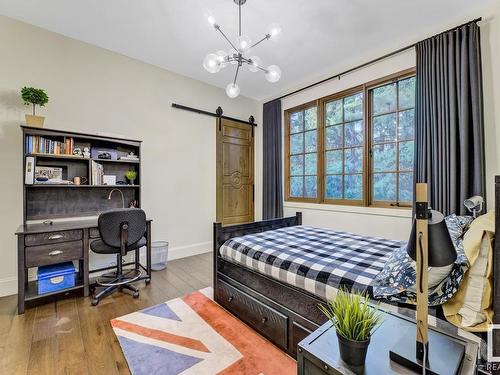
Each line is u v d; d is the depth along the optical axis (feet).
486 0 7.14
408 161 9.30
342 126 11.44
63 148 8.46
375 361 2.82
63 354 5.16
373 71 10.06
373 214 9.99
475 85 7.20
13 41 8.11
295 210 13.19
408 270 3.87
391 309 3.95
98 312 6.89
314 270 4.96
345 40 9.16
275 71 7.43
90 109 9.57
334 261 5.29
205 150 13.10
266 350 5.36
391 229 9.47
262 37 8.96
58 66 8.88
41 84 8.55
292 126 13.82
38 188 8.54
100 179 9.12
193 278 9.46
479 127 7.13
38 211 8.54
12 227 8.05
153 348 5.38
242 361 5.01
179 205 12.14
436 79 7.94
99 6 7.50
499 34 7.07
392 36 8.93
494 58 7.16
